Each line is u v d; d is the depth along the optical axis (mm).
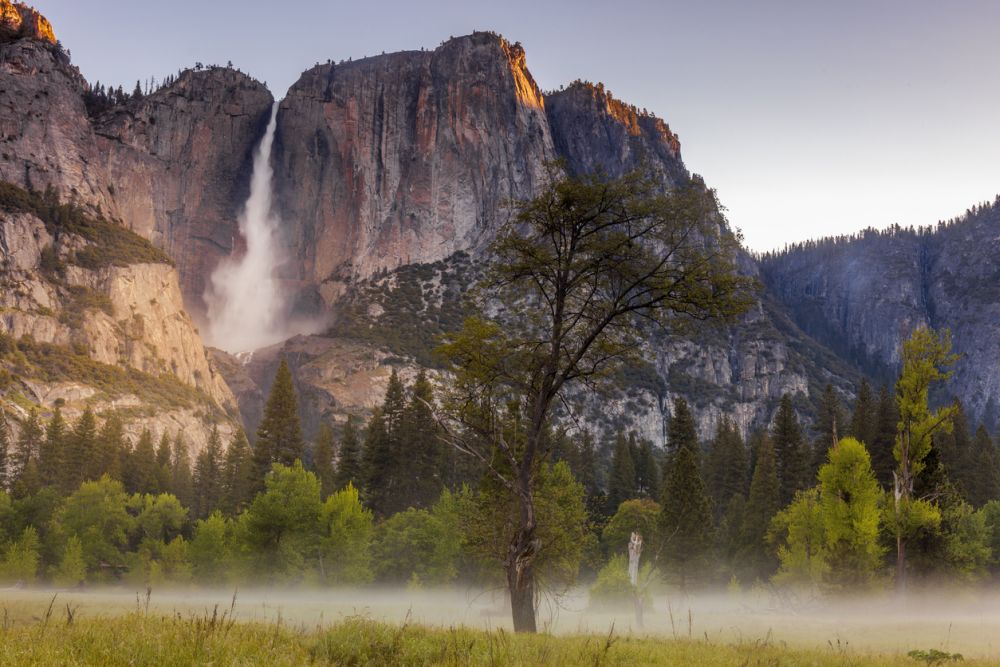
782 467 108062
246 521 66250
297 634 13992
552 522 32719
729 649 18484
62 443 133000
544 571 35344
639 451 141625
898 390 53281
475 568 63000
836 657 17625
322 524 66375
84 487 91688
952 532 53688
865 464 49062
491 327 28719
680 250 28438
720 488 124250
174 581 77125
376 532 80875
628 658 14344
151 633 11648
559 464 53281
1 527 95188
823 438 116688
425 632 15742
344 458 108812
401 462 97875
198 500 137375
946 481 53781
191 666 9898
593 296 29016
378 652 12477
